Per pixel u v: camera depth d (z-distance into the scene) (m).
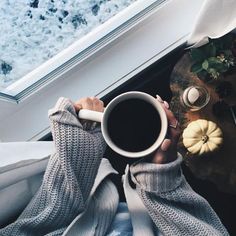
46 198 0.69
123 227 0.74
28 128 0.97
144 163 0.66
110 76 0.95
